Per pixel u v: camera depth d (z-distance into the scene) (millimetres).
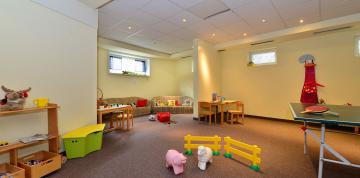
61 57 2512
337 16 3510
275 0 2885
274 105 5078
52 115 2273
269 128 4125
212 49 5797
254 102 5496
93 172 2055
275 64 5035
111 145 2971
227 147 2539
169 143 3070
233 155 2541
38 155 2180
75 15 2693
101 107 3709
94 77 3094
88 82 2969
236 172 2055
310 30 3912
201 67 5277
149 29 4312
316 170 2102
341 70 4008
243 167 2180
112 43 5227
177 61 8039
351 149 2748
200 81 5246
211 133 3717
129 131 3881
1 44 1889
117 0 2887
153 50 6633
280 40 4742
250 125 4449
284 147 2865
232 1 2916
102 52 5645
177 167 2006
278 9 3211
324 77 4223
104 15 3465
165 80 7801
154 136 3496
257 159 2113
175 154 2078
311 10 3244
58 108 2416
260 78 5352
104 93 5680
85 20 2869
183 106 6664
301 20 3723
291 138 3340
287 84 4820
